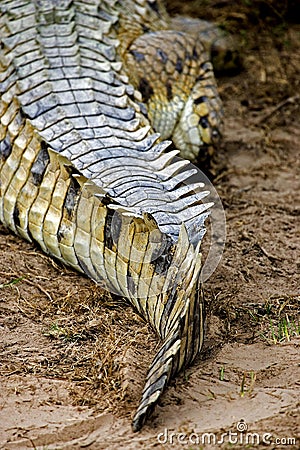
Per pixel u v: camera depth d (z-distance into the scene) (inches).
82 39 610.5
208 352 431.2
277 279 521.3
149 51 646.5
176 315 394.0
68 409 386.3
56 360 430.0
